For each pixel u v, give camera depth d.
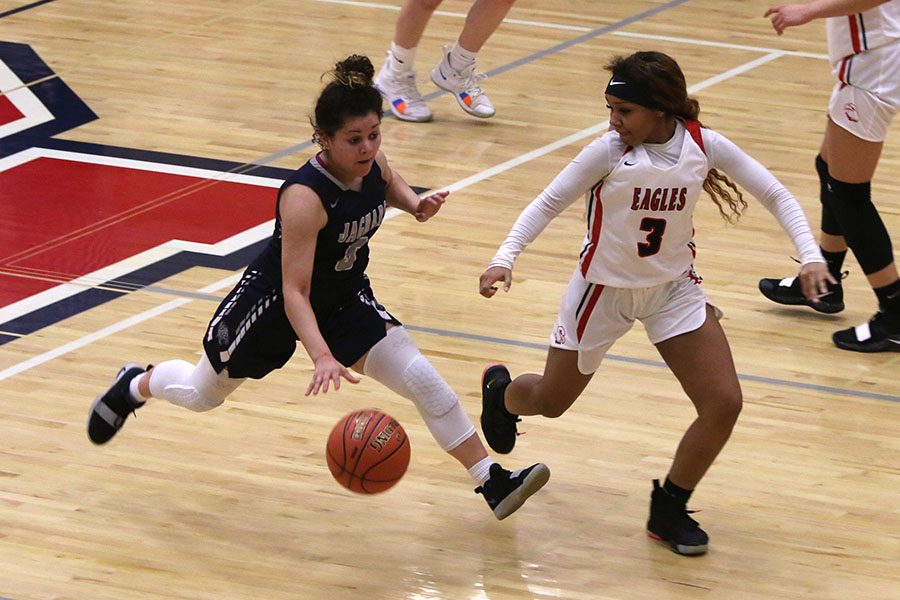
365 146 10.29
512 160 21.67
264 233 18.67
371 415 10.99
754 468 12.85
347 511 12.03
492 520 11.93
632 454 13.11
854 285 17.50
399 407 14.05
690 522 11.41
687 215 10.74
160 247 18.17
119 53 26.97
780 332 16.02
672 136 10.70
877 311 16.52
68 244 18.20
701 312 11.01
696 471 11.15
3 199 19.72
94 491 12.22
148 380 12.14
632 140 10.58
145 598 10.55
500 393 12.44
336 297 11.22
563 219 19.61
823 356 15.38
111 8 30.34
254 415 13.77
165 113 23.53
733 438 13.44
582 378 11.48
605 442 13.34
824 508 12.16
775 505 12.20
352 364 11.45
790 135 22.70
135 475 12.53
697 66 26.48
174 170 20.95
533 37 28.41
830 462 12.98
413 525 11.82
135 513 11.88
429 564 11.17
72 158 21.42
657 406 14.09
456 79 23.52
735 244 18.62
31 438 13.16
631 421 13.76
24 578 10.77
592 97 24.83
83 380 14.43
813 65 26.75
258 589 10.73
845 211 15.30
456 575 11.01
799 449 13.23
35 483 12.31
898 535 11.72
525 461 12.95
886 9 14.60
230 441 13.23
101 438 12.52
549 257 18.20
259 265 11.25
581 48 27.72
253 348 11.20
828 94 24.97
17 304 16.38
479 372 14.81
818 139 22.53
